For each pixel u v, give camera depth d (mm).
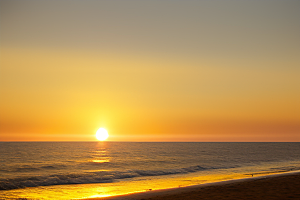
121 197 20719
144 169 44938
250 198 17656
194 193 20891
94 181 33281
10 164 53094
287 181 25016
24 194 24812
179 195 20422
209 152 106438
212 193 20406
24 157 72562
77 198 22297
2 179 31609
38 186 29531
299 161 66188
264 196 18156
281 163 60219
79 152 99500
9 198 22766
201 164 54688
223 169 47094
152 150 122625
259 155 88750
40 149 117812
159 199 19109
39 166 49281
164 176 37719
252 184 23938
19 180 31562
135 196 20953
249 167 50531
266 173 39219
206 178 34344
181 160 65000
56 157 73625
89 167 49062
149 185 29328
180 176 37312
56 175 35438
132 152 104250
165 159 67875
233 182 26516
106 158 71188
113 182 32438
